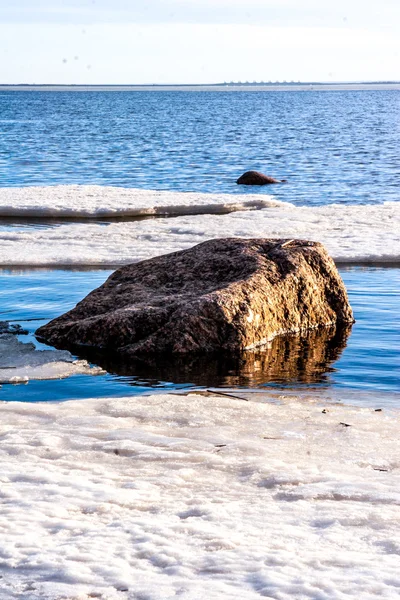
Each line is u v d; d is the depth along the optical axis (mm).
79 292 13562
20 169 40031
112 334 10305
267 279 11000
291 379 9086
